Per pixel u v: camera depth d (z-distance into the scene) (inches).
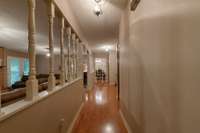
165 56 46.5
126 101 129.2
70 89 129.5
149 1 62.6
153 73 58.0
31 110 57.2
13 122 45.5
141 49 76.8
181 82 37.1
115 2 127.0
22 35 193.6
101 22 175.8
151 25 60.2
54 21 128.0
